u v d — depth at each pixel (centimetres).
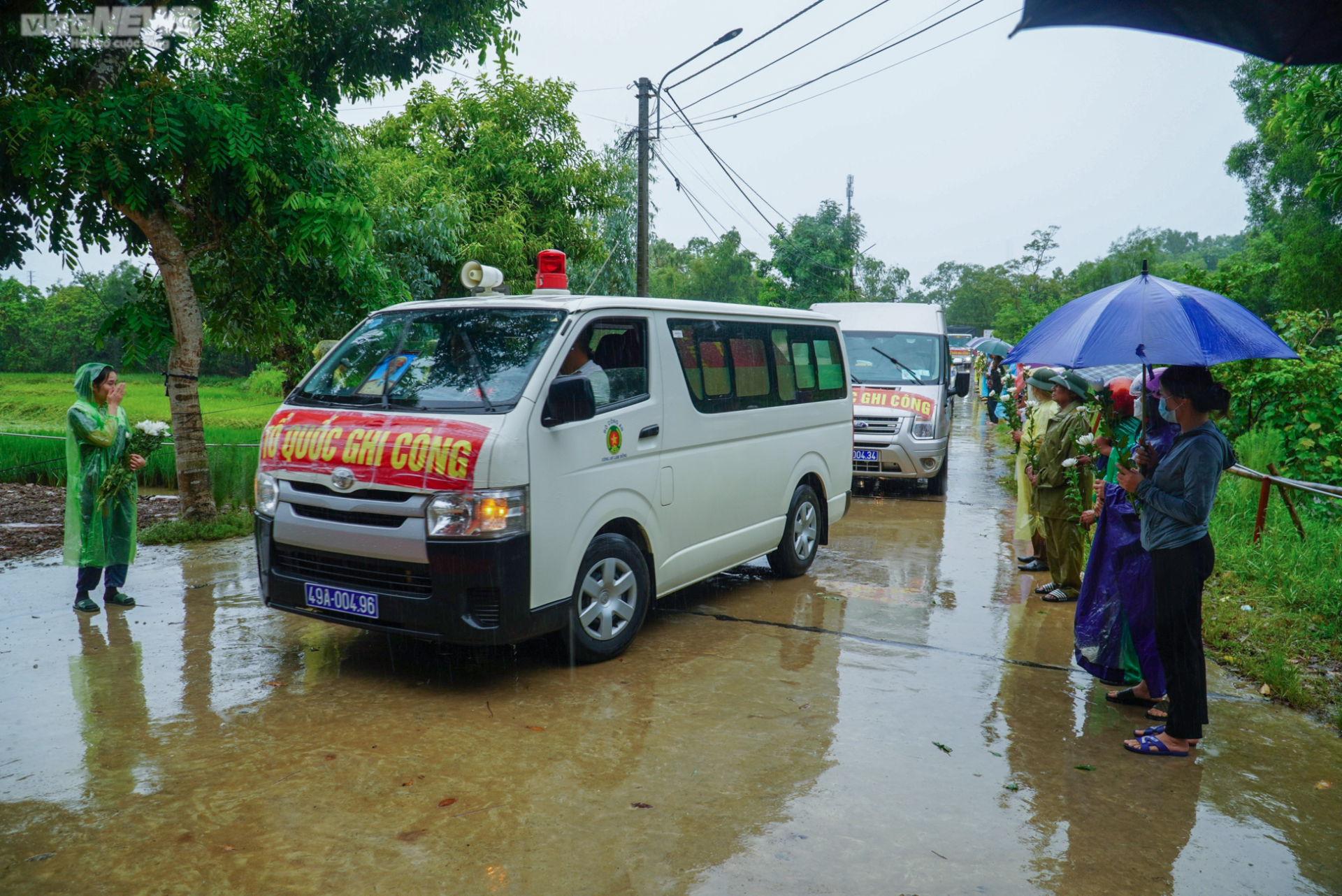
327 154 902
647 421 538
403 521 455
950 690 491
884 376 1188
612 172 1802
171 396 877
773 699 470
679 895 294
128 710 439
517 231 1573
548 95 1742
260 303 953
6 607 618
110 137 725
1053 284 7281
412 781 370
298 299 970
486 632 448
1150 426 449
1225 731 450
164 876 298
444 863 309
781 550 713
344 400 504
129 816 337
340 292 978
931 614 638
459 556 440
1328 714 475
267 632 567
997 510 1076
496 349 496
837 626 605
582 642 504
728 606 650
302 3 910
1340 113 751
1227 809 367
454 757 393
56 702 449
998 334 6359
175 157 773
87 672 491
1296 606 650
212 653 526
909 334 1234
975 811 358
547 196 1719
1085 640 491
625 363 533
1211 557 408
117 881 295
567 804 353
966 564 793
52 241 811
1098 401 461
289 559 504
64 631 564
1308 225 2508
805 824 342
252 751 395
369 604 467
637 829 335
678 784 372
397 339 529
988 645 571
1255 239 3431
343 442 476
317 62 948
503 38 1001
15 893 287
